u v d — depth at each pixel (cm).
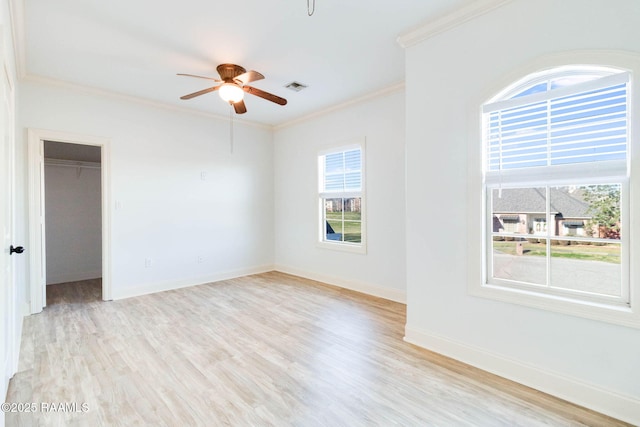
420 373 224
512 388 206
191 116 469
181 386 209
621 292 182
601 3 180
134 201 415
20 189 331
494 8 218
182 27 253
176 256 454
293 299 398
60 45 278
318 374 224
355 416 180
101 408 187
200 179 479
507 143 222
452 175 242
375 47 288
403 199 379
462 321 240
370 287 420
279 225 567
